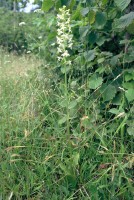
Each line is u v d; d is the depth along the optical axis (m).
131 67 2.62
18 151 2.45
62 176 2.31
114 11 2.79
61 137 2.47
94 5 2.83
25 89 3.27
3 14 10.91
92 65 2.89
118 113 2.37
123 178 2.27
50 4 2.90
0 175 2.29
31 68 3.99
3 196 2.21
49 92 3.13
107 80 2.61
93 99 2.64
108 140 2.47
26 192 2.23
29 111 2.82
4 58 4.75
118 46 2.95
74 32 3.12
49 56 3.92
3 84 3.48
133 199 2.15
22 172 2.34
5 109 2.85
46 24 4.14
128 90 2.39
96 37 2.79
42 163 2.31
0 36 8.99
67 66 3.03
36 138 2.51
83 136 2.42
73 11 3.12
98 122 2.56
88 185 2.22
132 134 2.28
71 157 2.29
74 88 2.86
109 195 2.17
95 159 2.38
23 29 8.80
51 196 2.22
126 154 2.32
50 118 2.70
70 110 2.61
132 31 2.52
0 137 2.55
